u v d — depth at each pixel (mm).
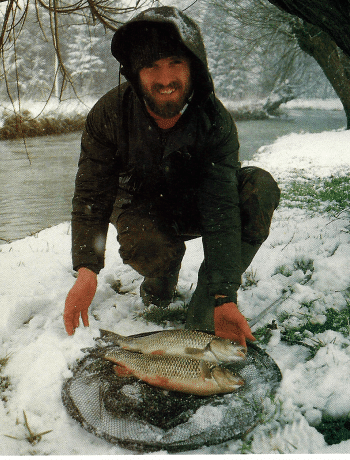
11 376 2529
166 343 2301
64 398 2230
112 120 2521
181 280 3920
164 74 2191
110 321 3188
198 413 2074
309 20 3086
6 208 7871
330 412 2209
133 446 1949
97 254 2611
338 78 19688
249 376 2330
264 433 2076
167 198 2744
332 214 5867
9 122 19938
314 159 12672
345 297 3393
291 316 3209
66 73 4676
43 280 3799
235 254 2553
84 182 2639
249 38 24969
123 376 2281
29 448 2045
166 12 2152
